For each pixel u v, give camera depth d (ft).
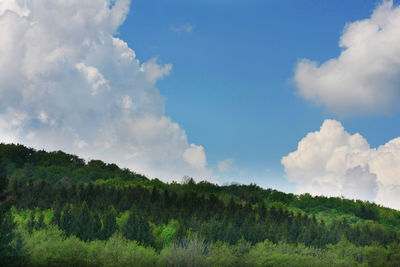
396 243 174.50
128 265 107.34
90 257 108.27
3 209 85.81
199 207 237.45
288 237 179.32
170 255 119.85
